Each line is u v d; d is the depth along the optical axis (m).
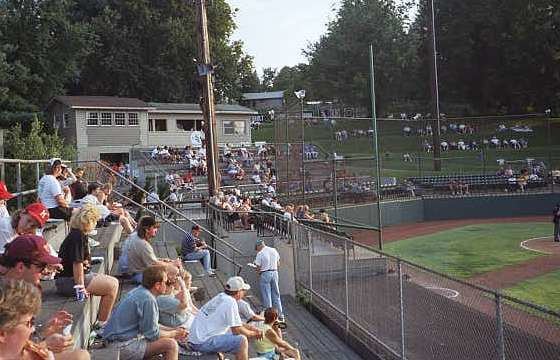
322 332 13.55
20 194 11.35
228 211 19.23
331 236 13.66
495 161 40.81
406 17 66.19
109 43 58.53
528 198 34.59
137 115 47.00
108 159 46.88
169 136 49.44
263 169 37.62
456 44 61.22
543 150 41.38
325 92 67.25
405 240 26.89
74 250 7.08
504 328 7.77
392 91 64.56
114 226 13.98
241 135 51.59
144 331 6.69
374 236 28.03
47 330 5.00
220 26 63.31
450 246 24.75
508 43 58.41
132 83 59.62
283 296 17.59
